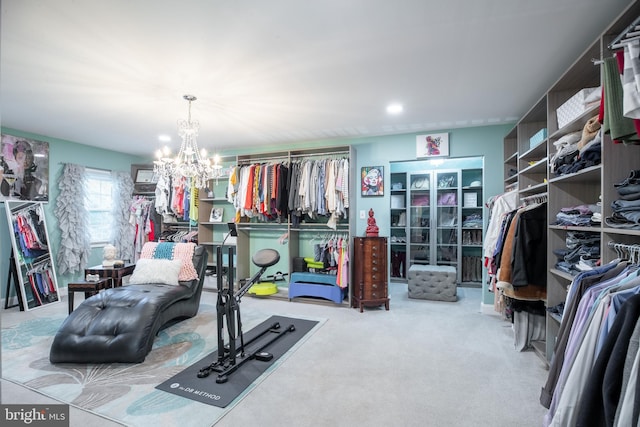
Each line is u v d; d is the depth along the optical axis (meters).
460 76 2.40
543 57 2.12
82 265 4.53
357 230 4.31
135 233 5.23
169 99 2.85
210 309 3.72
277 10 1.62
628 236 1.58
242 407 1.81
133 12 1.62
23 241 3.82
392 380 2.11
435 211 5.48
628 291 1.20
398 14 1.66
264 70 2.30
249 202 4.25
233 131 4.00
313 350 2.59
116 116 3.34
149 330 2.43
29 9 1.59
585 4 1.58
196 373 2.18
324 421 1.69
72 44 1.93
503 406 1.83
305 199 4.02
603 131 1.42
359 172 4.32
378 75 2.39
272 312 3.65
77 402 1.84
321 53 2.06
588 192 2.26
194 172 3.14
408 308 3.86
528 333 2.62
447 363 2.36
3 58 2.10
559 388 1.41
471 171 5.56
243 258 4.72
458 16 1.68
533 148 2.69
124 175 5.15
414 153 4.05
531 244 2.43
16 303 3.91
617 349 1.03
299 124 3.68
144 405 1.81
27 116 3.33
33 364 2.31
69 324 2.39
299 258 4.33
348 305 3.90
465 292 4.80
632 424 0.93
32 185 4.03
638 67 1.13
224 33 1.83
